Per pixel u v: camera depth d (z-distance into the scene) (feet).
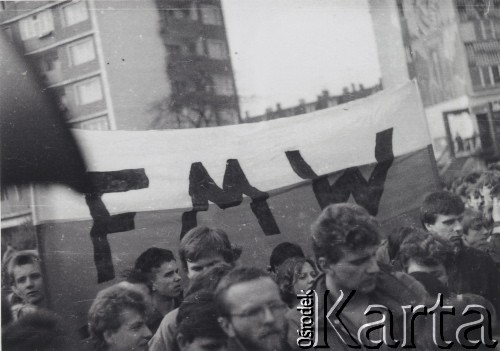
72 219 9.07
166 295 9.18
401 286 9.66
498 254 10.11
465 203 10.11
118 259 9.11
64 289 8.98
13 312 8.87
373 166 9.92
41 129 9.12
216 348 9.11
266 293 9.29
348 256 9.53
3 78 9.10
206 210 9.39
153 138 9.39
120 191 9.22
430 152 10.15
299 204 9.64
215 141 9.55
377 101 10.05
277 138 9.69
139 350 9.04
